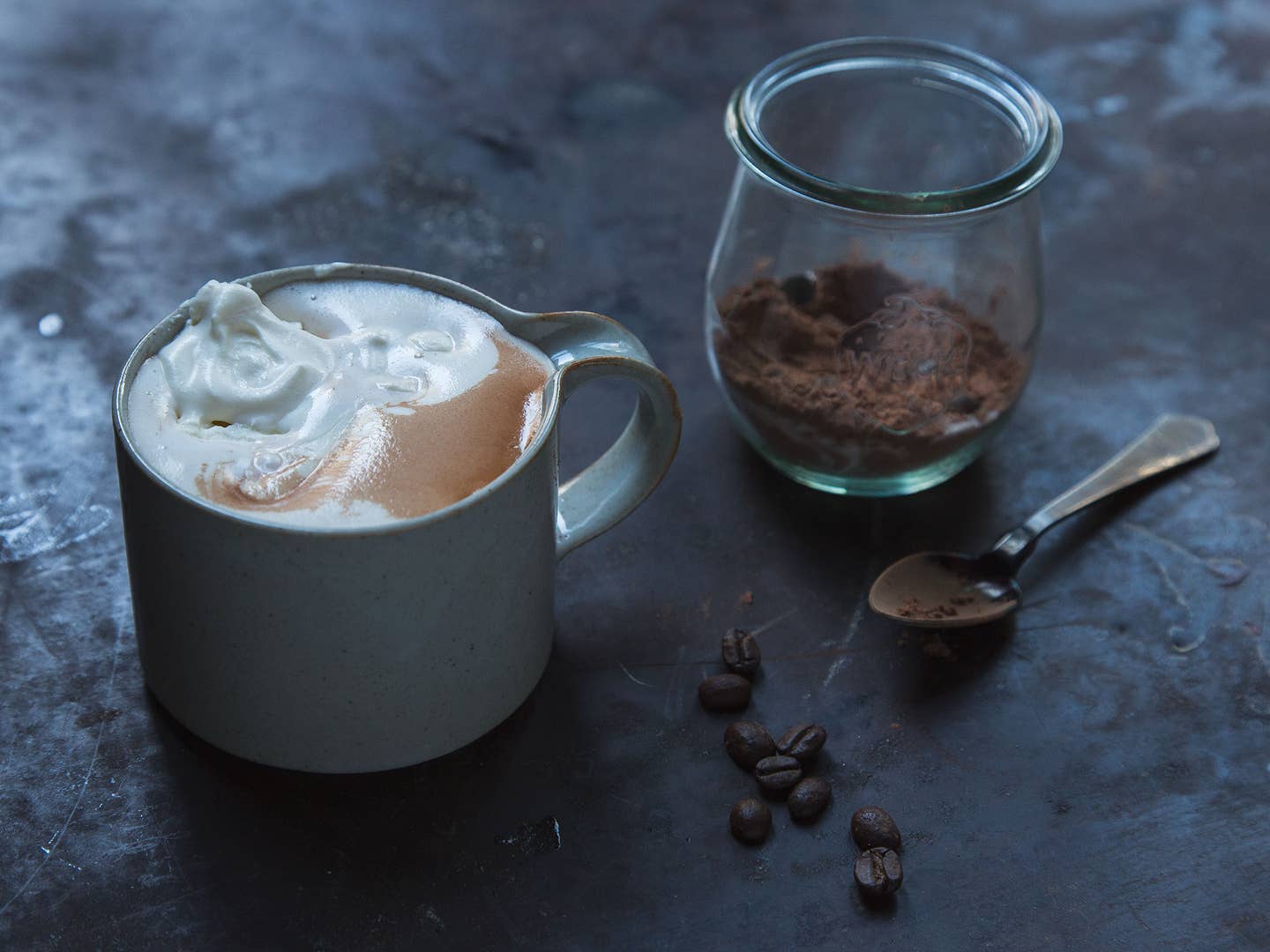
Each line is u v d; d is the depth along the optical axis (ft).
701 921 1.54
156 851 1.55
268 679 1.52
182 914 1.52
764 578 1.76
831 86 1.83
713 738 1.65
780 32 2.36
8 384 1.84
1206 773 1.64
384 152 2.14
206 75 2.22
